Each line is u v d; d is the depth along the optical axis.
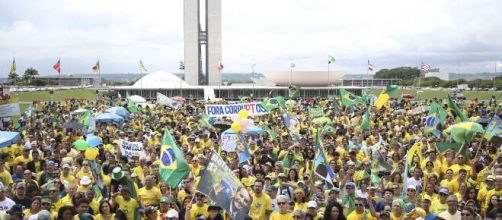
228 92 145.88
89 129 37.94
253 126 33.31
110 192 16.92
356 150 25.02
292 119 39.09
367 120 34.47
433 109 31.44
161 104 68.62
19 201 15.65
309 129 36.84
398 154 24.11
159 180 19.34
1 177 18.12
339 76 162.12
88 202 14.24
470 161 21.38
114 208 14.74
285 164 23.39
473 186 17.98
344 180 17.95
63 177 18.67
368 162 20.38
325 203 16.38
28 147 23.92
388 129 36.28
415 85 167.25
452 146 23.17
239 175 18.70
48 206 14.33
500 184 16.06
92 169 19.84
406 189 17.72
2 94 39.34
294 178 18.92
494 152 24.03
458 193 17.41
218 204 13.45
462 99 93.25
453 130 22.73
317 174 18.47
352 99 47.38
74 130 32.47
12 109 34.47
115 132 34.00
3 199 14.77
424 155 22.97
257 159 23.58
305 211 14.56
